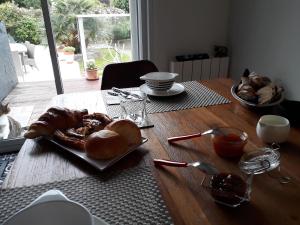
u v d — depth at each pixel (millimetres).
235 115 1076
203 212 574
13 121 2203
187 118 1058
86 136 866
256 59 2389
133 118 1057
